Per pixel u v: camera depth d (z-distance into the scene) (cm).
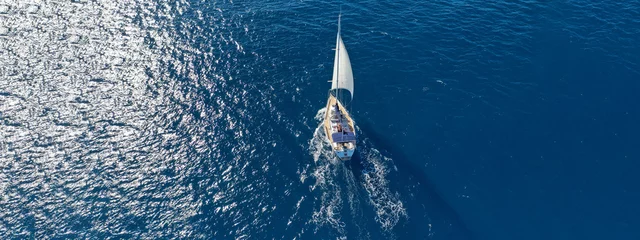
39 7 10388
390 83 9069
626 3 10669
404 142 7988
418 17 10631
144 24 10175
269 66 9375
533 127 8175
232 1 11031
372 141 7975
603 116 8306
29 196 6912
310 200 7069
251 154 7700
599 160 7625
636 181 7312
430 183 7356
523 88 8869
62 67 8969
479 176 7456
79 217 6700
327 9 10912
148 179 7250
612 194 7156
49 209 6769
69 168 7312
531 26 10200
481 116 8394
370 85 9025
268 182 7300
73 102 8325
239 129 8088
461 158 7725
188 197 7050
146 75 8969
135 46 9594
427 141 8000
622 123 8175
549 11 10575
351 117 8394
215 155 7650
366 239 6612
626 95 8631
